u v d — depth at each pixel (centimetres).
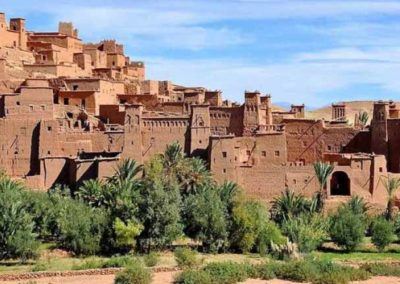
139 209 7612
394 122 10206
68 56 12581
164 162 8856
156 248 7644
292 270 6253
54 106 10094
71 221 7556
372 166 9650
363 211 8956
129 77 13075
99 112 10600
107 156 9425
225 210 7981
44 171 9256
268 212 8938
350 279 6244
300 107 12450
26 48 12288
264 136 9962
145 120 9731
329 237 8600
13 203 7175
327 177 9325
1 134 9550
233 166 9344
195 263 6681
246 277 6166
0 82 10200
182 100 11662
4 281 6078
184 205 8000
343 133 10481
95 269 6406
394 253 8125
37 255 7212
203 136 9681
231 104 11825
